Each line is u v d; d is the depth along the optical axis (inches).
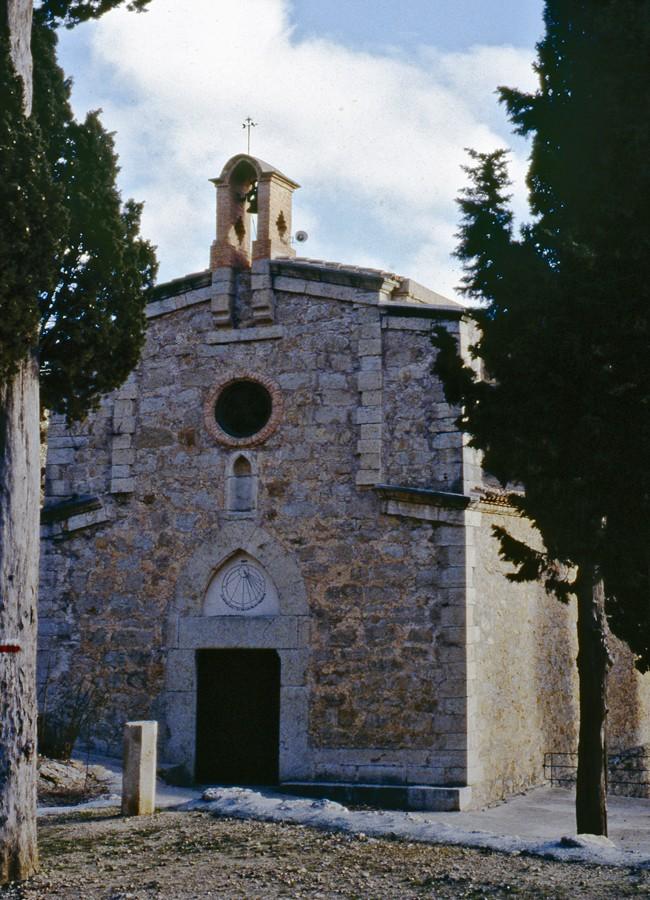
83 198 494.3
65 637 792.3
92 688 778.8
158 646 769.6
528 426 522.6
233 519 764.0
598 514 524.7
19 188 423.8
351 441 744.3
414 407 734.5
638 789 897.5
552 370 513.7
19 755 410.6
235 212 807.1
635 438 495.5
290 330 770.8
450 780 690.8
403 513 723.4
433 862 417.4
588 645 558.3
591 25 546.6
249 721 764.6
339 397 751.7
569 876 390.9
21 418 423.2
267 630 742.5
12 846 406.0
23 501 419.8
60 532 803.4
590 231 524.1
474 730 701.3
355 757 711.1
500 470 542.3
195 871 413.1
